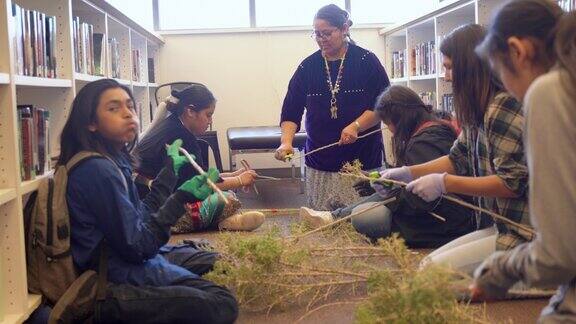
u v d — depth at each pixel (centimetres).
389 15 628
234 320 200
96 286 188
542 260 104
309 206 359
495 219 205
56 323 181
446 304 126
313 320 202
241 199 473
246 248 205
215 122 605
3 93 186
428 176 200
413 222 288
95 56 351
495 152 188
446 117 299
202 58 599
